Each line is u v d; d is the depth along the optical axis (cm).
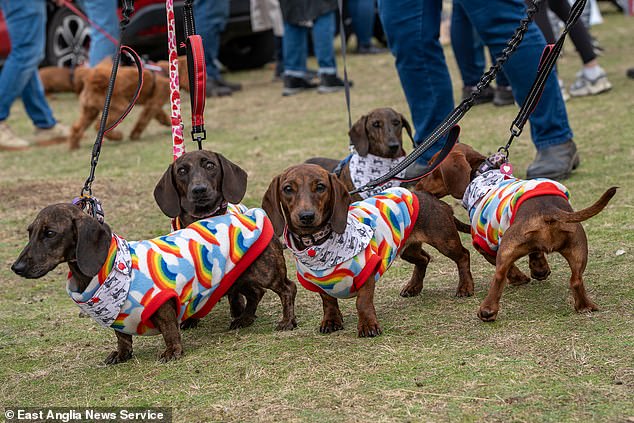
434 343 372
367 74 1306
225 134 966
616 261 460
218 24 1222
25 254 361
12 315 476
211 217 430
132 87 949
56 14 1354
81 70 967
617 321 373
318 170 387
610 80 1040
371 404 315
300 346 387
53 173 829
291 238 395
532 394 310
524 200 393
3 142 973
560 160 635
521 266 482
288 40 1191
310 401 323
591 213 366
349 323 420
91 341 427
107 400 347
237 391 341
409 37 649
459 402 309
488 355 350
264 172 764
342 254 385
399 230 417
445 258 517
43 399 356
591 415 290
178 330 392
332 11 1166
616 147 721
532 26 610
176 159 439
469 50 962
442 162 461
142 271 375
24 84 964
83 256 359
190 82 479
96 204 404
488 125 855
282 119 1032
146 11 1227
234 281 410
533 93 452
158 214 665
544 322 384
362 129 607
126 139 1001
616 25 1612
